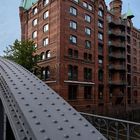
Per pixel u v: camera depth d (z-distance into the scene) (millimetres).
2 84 4145
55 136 2195
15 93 3234
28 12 44250
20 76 4270
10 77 4133
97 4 42312
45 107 2855
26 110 2682
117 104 46906
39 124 2383
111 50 47000
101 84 42000
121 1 53000
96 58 40781
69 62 34844
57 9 35031
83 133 2344
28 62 31094
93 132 2400
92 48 40250
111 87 46375
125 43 50688
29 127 2334
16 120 2807
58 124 2453
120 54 48406
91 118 5699
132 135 4457
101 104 41094
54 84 33719
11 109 3137
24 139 2369
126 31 52250
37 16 40750
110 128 5074
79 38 37406
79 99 35781
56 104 3006
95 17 41656
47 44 36812
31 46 31781
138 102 56281
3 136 3828
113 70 47375
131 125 4488
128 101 51562
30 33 42688
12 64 5648
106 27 45406
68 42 35125
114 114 41562
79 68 36688
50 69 35094
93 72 39781
